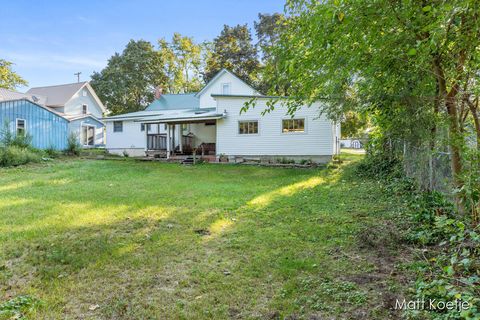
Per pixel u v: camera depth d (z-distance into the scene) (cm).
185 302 262
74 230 457
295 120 1441
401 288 267
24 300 262
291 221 494
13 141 1435
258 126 1498
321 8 251
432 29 247
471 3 214
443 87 352
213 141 1881
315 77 334
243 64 3047
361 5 243
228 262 340
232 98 1534
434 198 478
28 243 402
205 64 3388
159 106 2364
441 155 480
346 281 287
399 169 830
